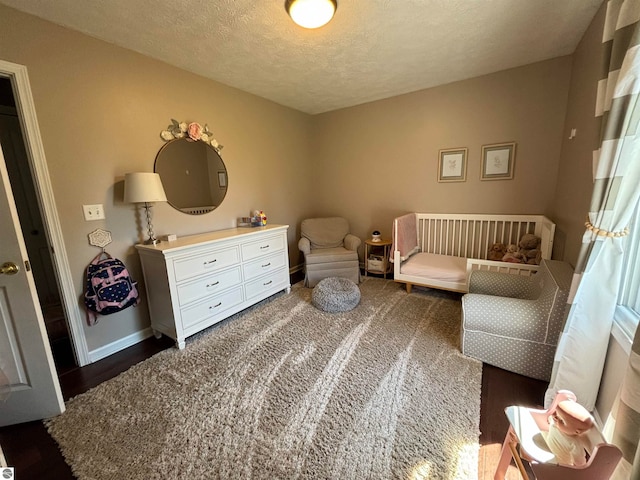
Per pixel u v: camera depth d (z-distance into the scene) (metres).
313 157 4.34
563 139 2.60
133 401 1.63
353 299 2.75
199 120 2.72
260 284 2.87
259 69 2.60
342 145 4.05
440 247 3.52
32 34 1.71
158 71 2.37
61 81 1.84
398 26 1.95
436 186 3.43
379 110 3.65
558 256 2.40
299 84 3.00
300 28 1.93
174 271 2.11
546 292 1.75
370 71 2.71
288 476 1.18
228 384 1.75
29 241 2.89
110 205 2.13
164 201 2.41
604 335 1.28
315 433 1.38
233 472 1.20
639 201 1.21
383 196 3.84
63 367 2.00
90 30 1.90
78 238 1.98
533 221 2.88
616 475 0.92
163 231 2.49
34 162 1.76
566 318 1.35
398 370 1.83
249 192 3.33
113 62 2.09
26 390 1.48
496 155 3.02
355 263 3.46
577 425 0.89
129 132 2.21
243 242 2.64
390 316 2.59
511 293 2.19
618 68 1.09
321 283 3.03
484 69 2.80
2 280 1.39
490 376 1.78
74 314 1.97
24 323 1.44
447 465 1.21
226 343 2.21
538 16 1.88
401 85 3.14
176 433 1.40
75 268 1.97
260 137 3.42
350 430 1.39
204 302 2.33
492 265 2.57
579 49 2.25
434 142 3.35
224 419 1.48
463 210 3.31
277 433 1.39
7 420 1.48
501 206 3.08
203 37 2.02
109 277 2.04
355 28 1.96
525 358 1.74
